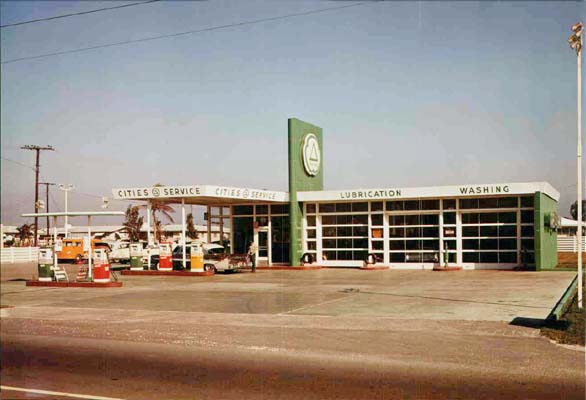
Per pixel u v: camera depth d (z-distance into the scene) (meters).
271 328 13.44
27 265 24.67
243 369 9.49
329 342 11.73
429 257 30.73
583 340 11.40
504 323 13.34
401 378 8.81
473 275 26.09
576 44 14.40
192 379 8.83
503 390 8.09
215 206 35.44
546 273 26.28
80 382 8.63
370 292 20.25
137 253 30.20
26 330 13.62
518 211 29.02
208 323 14.28
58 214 24.62
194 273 28.34
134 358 10.45
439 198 30.50
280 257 33.75
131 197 29.77
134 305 17.95
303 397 7.81
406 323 13.65
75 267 37.25
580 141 14.95
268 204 34.25
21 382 8.61
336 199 31.91
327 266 32.94
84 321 14.87
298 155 33.31
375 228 31.94
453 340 11.67
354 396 7.84
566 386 8.27
